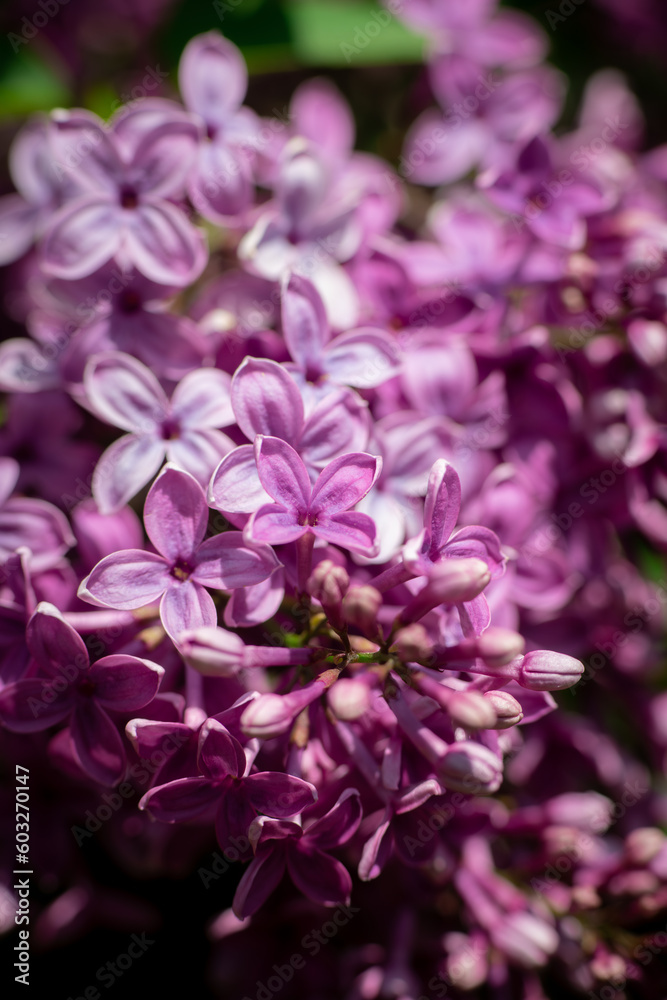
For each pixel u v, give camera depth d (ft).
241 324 0.59
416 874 0.60
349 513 0.51
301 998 0.61
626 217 0.62
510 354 0.61
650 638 0.67
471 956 0.60
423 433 0.58
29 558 0.55
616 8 0.78
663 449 0.62
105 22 0.74
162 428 0.56
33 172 0.65
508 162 0.64
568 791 0.65
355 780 0.54
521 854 0.62
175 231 0.58
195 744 0.52
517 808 0.64
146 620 0.54
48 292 0.59
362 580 0.55
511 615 0.58
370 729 0.53
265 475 0.51
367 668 0.53
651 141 0.84
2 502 0.59
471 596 0.50
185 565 0.52
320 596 0.51
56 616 0.51
